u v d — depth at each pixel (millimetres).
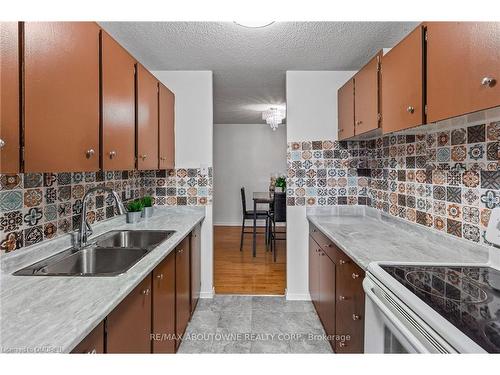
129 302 1214
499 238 1260
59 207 1663
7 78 944
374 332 1229
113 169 1587
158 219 2652
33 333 818
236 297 3004
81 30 1297
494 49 940
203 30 2016
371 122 2035
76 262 1588
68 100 1207
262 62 2639
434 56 1255
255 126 6719
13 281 1190
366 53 2432
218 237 5715
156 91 2309
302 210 2908
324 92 2865
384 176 2510
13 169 970
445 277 1188
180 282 2080
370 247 1702
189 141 2904
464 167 1554
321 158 2883
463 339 749
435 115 1258
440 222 1760
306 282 2939
